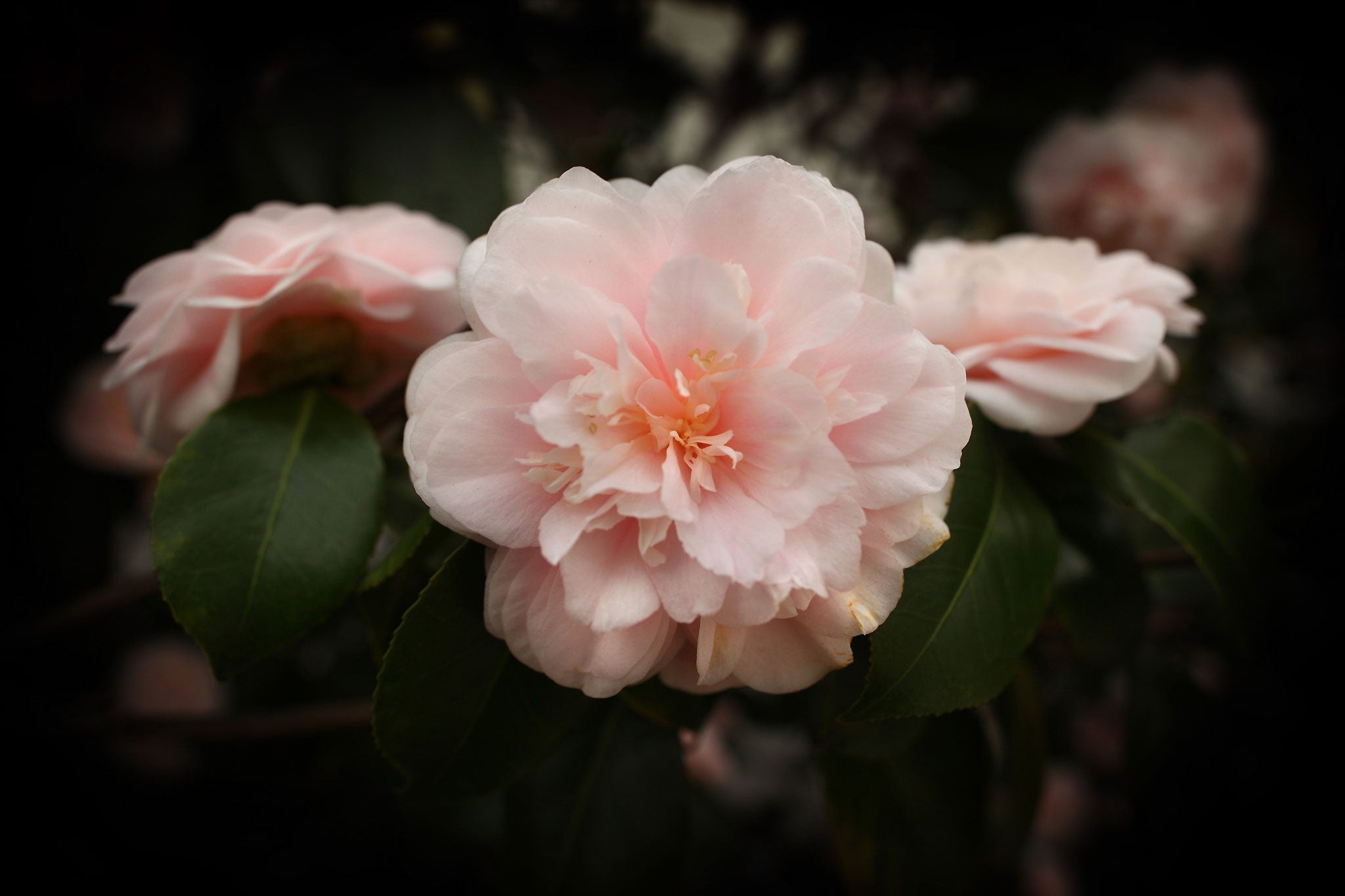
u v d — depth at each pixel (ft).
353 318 1.41
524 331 1.14
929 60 2.26
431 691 1.22
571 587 1.14
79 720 1.66
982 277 1.36
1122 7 2.08
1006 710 1.47
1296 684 1.78
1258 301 2.39
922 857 1.45
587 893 1.43
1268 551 1.40
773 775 2.69
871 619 1.16
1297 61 2.19
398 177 1.68
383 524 1.35
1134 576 1.42
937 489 1.16
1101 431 1.43
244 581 1.28
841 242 1.18
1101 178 1.98
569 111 2.04
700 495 1.16
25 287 1.73
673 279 1.14
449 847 1.94
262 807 2.04
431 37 1.78
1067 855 2.40
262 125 1.69
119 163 1.76
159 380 1.39
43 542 1.82
